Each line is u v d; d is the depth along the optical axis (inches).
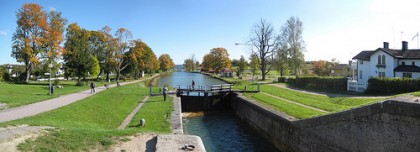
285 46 2352.4
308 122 603.2
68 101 941.8
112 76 3703.3
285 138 706.8
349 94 1168.8
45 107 796.0
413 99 444.1
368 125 474.0
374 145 464.8
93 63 1939.0
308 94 1250.0
